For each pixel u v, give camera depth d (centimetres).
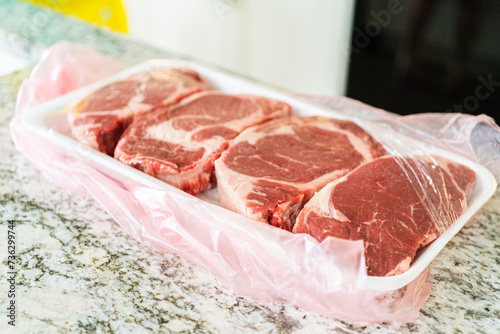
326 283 84
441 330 86
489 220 113
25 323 86
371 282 82
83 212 114
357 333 86
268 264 89
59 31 207
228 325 87
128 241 106
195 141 119
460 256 103
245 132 121
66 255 101
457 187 106
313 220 95
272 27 260
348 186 103
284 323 88
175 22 296
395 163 110
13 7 230
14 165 128
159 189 102
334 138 121
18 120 130
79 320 87
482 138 125
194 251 100
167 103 135
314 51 253
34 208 114
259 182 104
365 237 92
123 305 91
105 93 138
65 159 117
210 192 119
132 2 302
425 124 135
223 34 280
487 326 87
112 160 110
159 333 85
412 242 91
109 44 197
